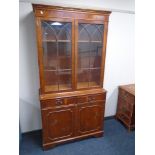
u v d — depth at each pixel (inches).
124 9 92.4
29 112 90.4
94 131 89.7
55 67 76.2
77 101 79.4
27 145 85.6
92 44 78.9
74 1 80.7
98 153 80.2
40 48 68.3
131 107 94.9
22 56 80.4
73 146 84.7
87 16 71.1
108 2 87.8
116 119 113.3
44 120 75.7
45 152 80.4
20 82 84.0
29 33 78.0
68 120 80.7
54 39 71.2
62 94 77.2
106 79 103.8
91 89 83.9
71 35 71.5
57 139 81.8
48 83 77.8
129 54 104.3
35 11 62.8
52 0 76.5
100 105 85.9
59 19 66.9
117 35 96.9
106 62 100.0
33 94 88.3
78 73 81.5
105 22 75.1
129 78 110.3
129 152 81.1
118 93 109.1
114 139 91.1
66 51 75.3
